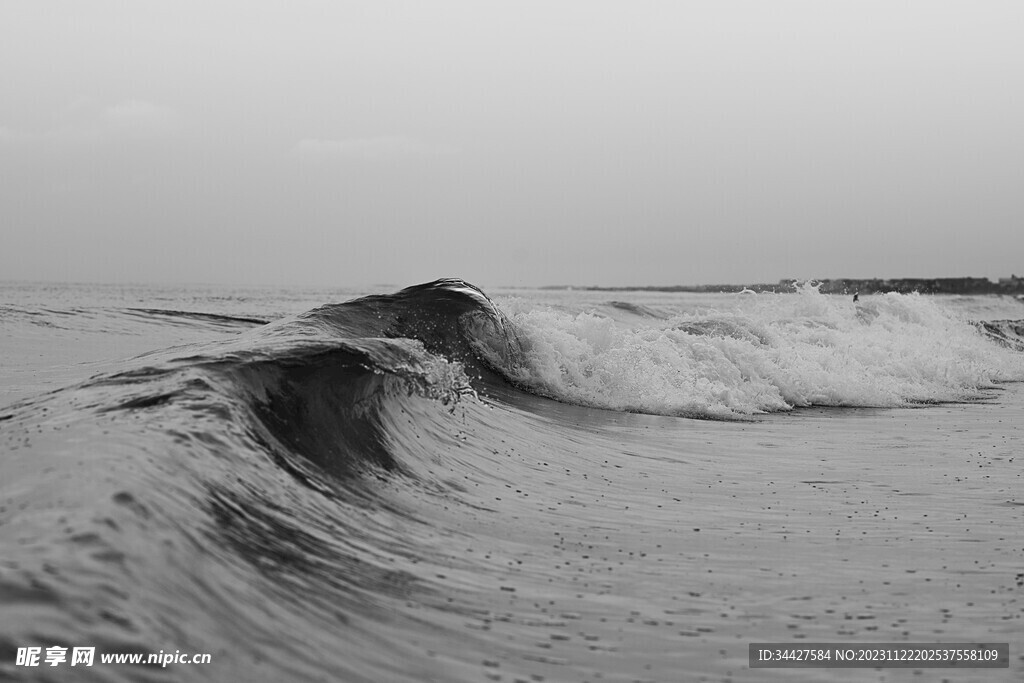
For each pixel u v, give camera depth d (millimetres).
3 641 2848
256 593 3816
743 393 14055
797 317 21203
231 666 3201
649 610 4746
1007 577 5582
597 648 4195
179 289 66812
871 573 5574
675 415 12578
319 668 3420
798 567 5652
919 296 24938
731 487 8070
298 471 5844
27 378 10172
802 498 7684
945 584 5406
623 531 6340
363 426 7289
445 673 3693
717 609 4836
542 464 8461
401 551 5125
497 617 4406
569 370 13203
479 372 12359
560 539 6000
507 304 14953
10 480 4211
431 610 4324
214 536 4141
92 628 3061
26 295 39750
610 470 8562
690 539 6219
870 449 10422
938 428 12375
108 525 3699
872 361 17859
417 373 8055
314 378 7051
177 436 5211
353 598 4199
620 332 15195
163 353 9586
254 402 6457
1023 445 10938
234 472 5105
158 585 3480
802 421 12758
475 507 6559
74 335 16750
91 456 4582
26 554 3346
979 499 7805
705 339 15492
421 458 7469
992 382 18641
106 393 6273
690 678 3975
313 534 4863
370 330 11617
